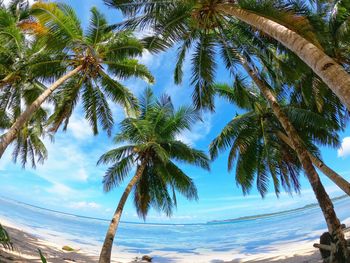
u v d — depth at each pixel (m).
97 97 16.98
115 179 19.02
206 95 15.15
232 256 25.25
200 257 26.12
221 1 11.27
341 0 12.60
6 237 6.79
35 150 27.11
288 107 17.14
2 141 11.79
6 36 15.33
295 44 7.13
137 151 18.86
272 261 17.48
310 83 15.07
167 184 19.75
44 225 48.66
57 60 15.41
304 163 11.26
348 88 5.68
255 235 50.50
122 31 14.40
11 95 17.95
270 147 18.41
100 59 15.82
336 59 13.85
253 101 16.92
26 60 15.79
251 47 14.32
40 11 14.00
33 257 13.46
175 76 15.64
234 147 18.72
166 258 25.84
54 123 15.73
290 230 48.12
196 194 19.25
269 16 9.63
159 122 19.16
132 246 37.62
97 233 54.69
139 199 19.25
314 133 18.00
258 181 19.17
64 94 15.94
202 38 14.04
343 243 9.06
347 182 13.09
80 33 15.16
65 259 16.28
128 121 17.92
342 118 16.66
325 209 10.10
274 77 14.85
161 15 12.03
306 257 15.66
